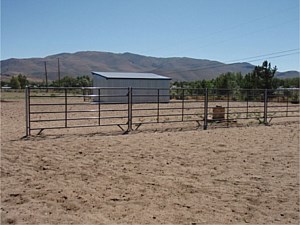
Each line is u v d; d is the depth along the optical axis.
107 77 35.41
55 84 81.06
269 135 13.94
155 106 29.62
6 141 11.69
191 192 6.63
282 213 5.62
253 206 5.91
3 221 5.18
